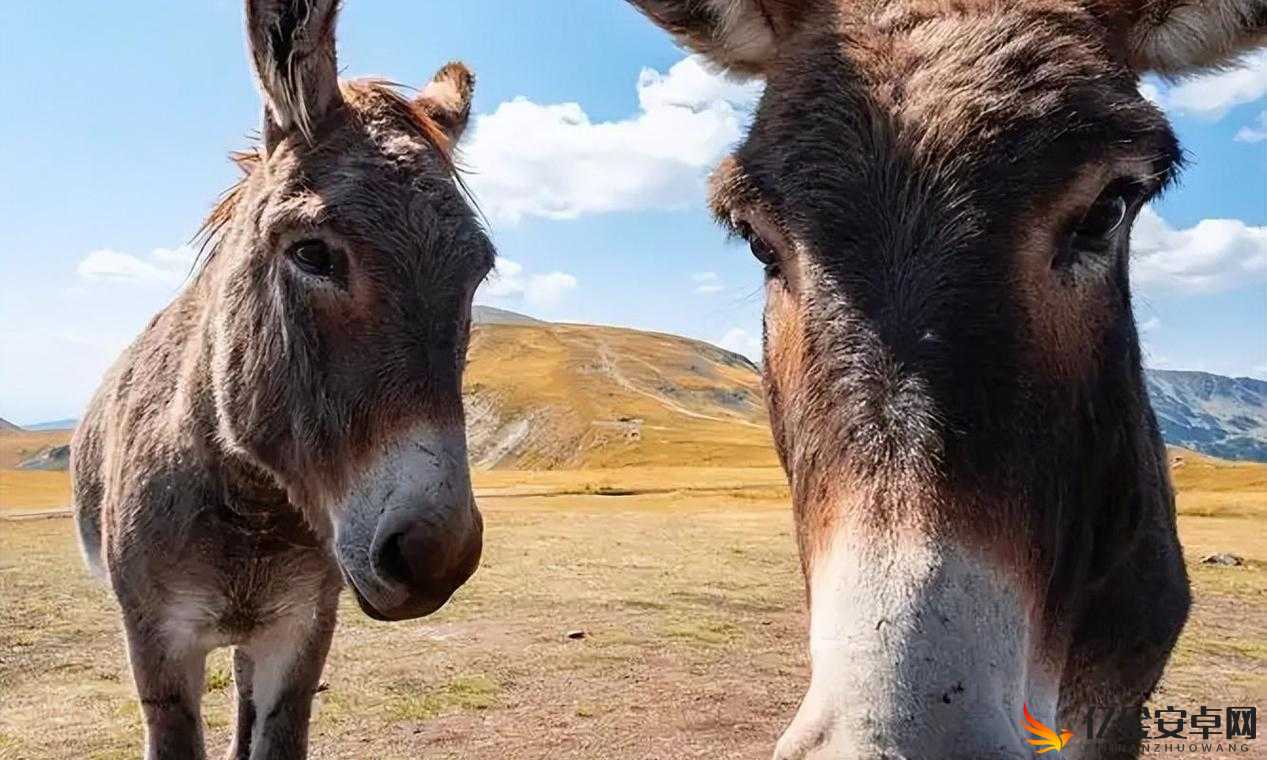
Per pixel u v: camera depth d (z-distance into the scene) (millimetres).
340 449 852
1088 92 536
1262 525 5887
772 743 1607
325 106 941
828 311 513
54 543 4258
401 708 1759
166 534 963
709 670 2055
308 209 867
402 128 956
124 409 1119
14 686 1872
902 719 406
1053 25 572
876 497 462
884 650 421
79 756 1483
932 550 442
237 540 978
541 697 1846
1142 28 642
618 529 5316
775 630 2447
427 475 806
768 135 578
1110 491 635
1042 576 503
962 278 491
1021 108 522
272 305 910
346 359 853
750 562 3740
